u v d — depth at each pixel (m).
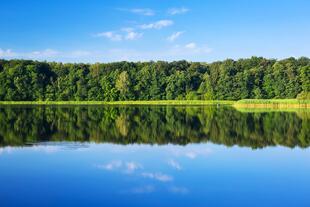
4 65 134.50
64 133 42.25
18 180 22.48
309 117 62.69
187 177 23.38
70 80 132.12
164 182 22.22
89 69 138.12
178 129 47.00
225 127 49.06
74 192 20.23
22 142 35.66
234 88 126.38
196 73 135.00
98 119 59.88
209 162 27.62
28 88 130.00
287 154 30.77
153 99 132.88
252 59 141.12
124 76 130.88
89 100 132.12
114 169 25.25
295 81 122.06
